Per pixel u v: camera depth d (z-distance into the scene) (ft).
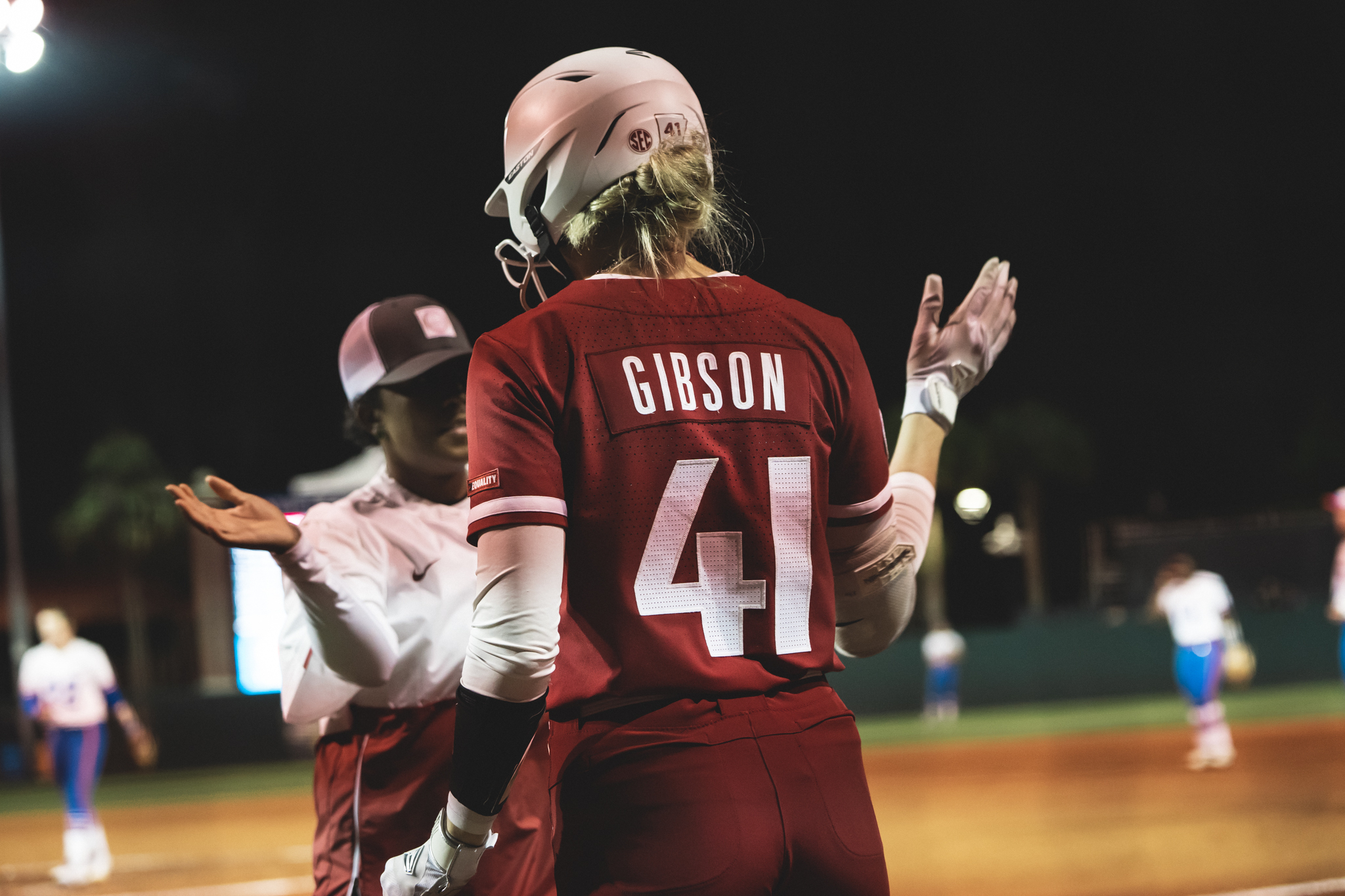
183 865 128.16
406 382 37.99
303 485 233.14
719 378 24.16
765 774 22.72
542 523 22.56
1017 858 106.83
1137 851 106.73
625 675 22.79
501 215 28.78
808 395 24.84
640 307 24.44
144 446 468.75
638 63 26.32
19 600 312.91
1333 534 366.63
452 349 38.50
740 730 22.82
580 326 23.93
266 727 289.74
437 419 38.11
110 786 262.26
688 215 25.71
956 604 595.47
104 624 480.64
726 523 23.54
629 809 22.45
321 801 37.99
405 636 36.70
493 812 23.70
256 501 31.53
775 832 22.50
